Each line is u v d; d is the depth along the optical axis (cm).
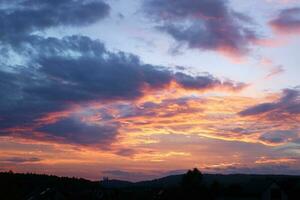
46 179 10525
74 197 9275
